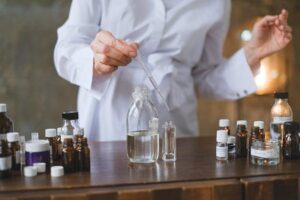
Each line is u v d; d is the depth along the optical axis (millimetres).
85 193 770
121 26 1286
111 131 1335
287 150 1025
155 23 1294
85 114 1364
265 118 3312
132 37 1302
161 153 1085
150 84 1290
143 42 1304
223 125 1081
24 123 3145
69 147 921
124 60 1065
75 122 987
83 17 1265
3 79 3109
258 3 3344
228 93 1516
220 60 1540
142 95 1034
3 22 3066
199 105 3404
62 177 872
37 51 3131
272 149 963
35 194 768
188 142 1310
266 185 835
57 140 992
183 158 1061
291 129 1026
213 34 1466
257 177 867
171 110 1366
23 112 3145
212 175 879
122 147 1212
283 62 3309
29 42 3117
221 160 1031
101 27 1312
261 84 3281
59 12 3125
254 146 984
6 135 926
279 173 892
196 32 1346
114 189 794
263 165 965
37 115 3162
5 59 3100
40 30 3117
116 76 1298
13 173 908
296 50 3309
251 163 993
